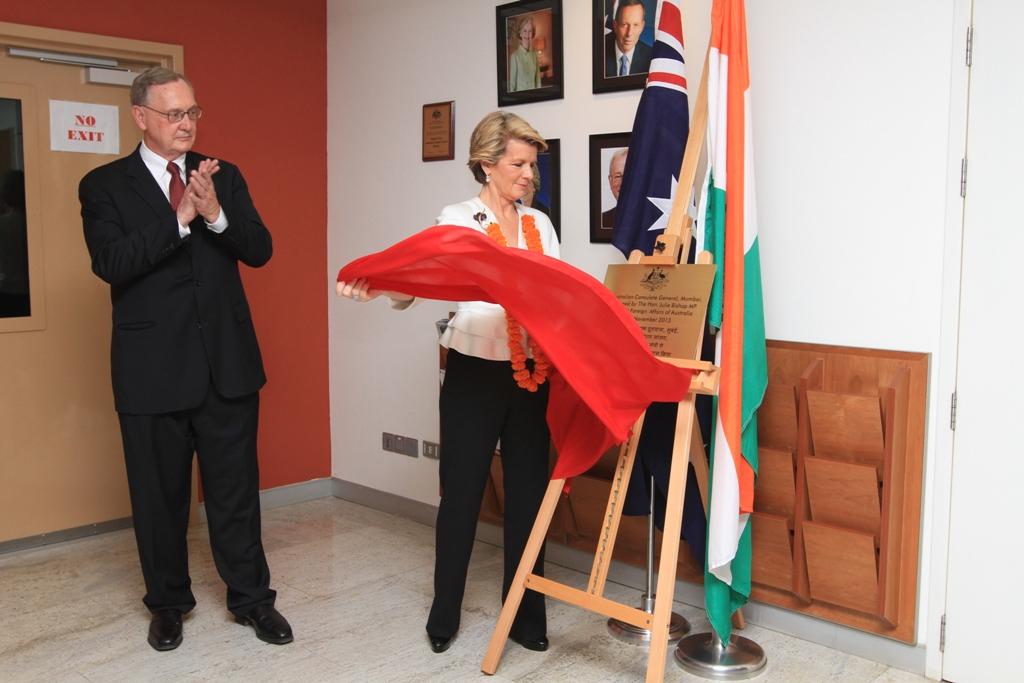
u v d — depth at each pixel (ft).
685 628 9.62
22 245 11.88
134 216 8.98
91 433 12.62
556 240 9.25
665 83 9.30
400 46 13.03
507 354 8.61
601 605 8.20
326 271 14.58
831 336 9.11
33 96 11.77
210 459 9.42
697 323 8.29
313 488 14.66
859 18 8.66
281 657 9.09
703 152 9.84
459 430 8.80
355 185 13.97
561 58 11.02
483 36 11.92
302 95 14.02
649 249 9.42
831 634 9.20
